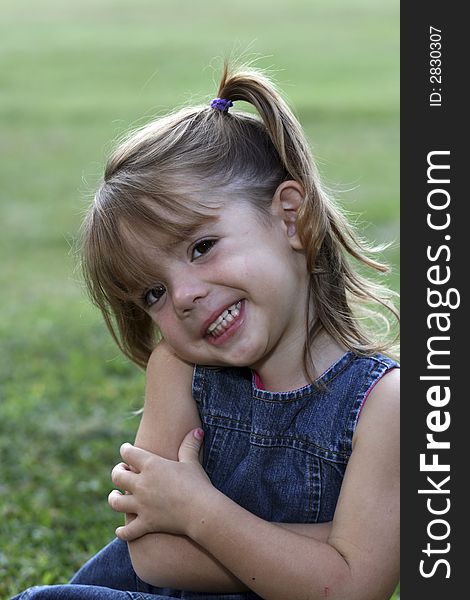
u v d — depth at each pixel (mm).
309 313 3449
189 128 3459
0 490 6027
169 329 3383
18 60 29062
